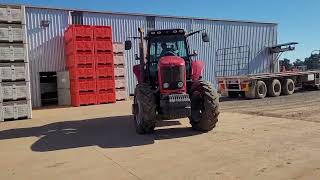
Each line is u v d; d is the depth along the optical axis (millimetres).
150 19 20125
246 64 24031
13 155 6965
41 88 17078
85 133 8969
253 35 24328
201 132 8195
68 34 16500
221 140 7254
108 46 16422
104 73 16344
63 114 13188
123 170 5574
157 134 8242
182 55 9109
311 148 6254
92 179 5230
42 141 8195
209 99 7914
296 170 5109
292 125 8539
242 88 16234
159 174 5277
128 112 12859
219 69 22766
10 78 11977
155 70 8953
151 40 9133
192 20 21656
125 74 17516
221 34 22859
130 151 6766
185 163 5750
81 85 15820
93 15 18359
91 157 6484
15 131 9844
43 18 17000
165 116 7770
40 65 16875
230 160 5770
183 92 8047
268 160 5652
